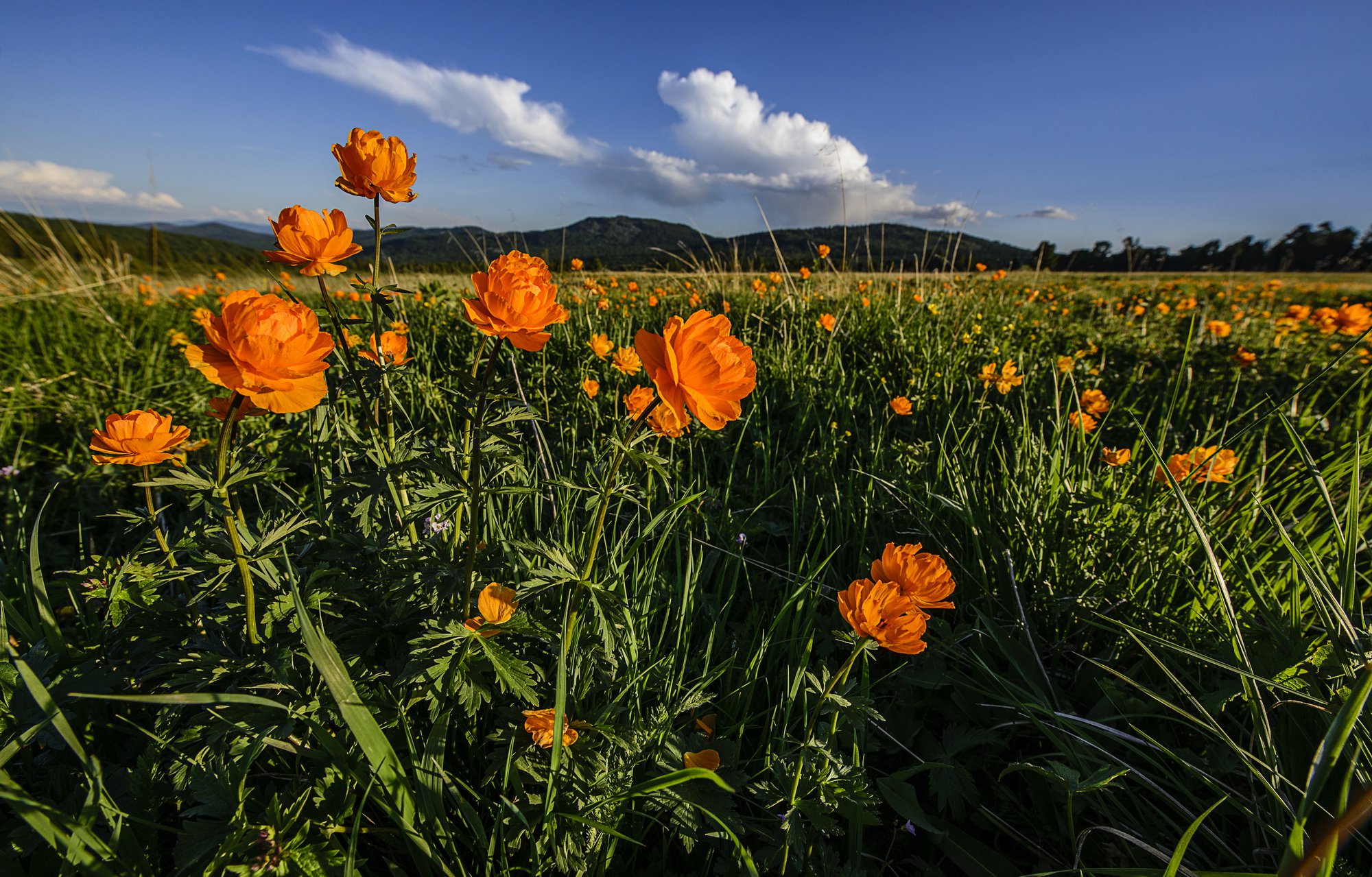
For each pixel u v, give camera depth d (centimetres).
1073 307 808
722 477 284
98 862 87
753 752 150
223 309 87
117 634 132
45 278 564
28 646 144
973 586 202
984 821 146
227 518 108
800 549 229
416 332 414
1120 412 325
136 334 479
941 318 485
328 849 99
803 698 152
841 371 376
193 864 97
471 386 113
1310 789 87
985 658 180
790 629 181
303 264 114
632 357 272
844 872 122
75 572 142
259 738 105
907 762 160
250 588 116
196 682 111
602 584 143
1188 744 154
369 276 140
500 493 114
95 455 120
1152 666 170
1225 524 212
